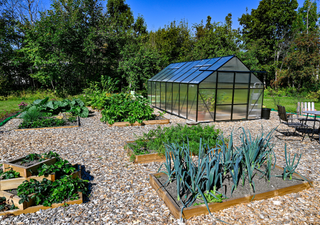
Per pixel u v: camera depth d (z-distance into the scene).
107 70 19.70
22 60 16.92
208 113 8.80
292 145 5.85
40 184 2.95
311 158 4.85
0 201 2.79
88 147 5.50
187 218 2.65
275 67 22.45
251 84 9.31
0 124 7.90
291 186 3.26
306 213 2.78
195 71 9.88
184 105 9.49
